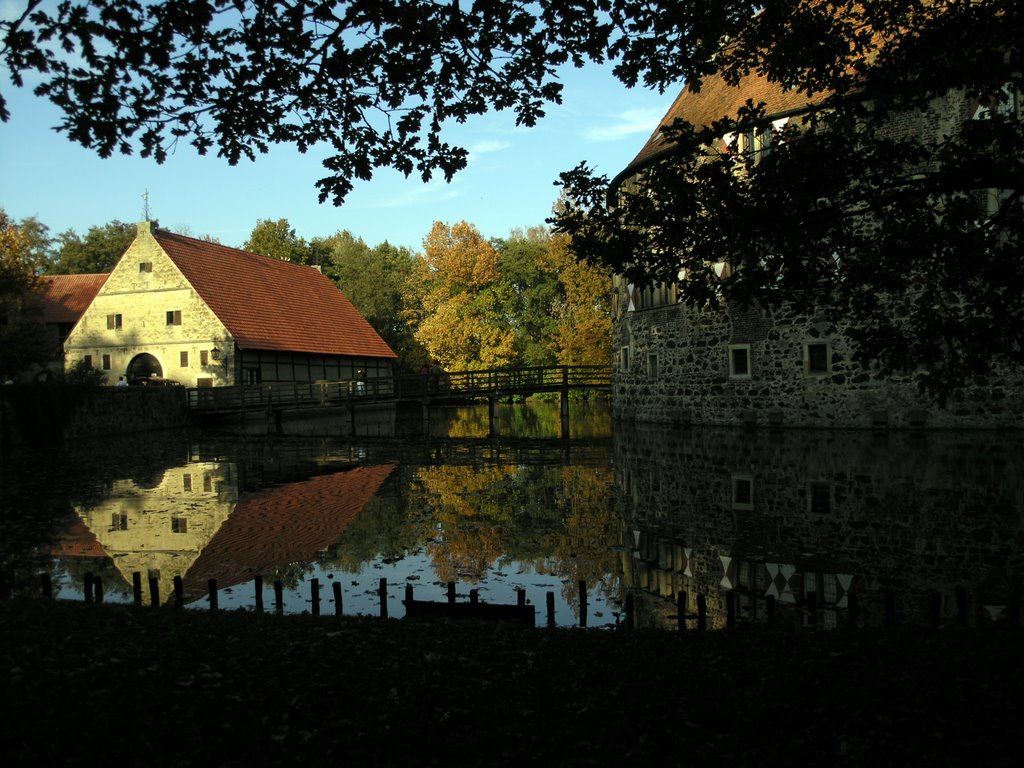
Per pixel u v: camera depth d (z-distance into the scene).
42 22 5.98
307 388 49.62
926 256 7.18
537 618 8.50
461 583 10.07
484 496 16.86
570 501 15.74
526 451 25.83
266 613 8.12
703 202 6.62
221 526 14.17
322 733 4.67
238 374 43.94
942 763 4.16
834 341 24.16
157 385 41.03
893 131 21.44
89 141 6.68
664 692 5.32
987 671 5.45
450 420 45.66
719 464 18.62
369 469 22.16
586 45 7.05
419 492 17.69
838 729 4.66
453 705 5.10
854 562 10.03
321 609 9.13
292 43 6.76
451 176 8.07
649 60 7.13
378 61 7.00
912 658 5.82
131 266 45.34
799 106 22.33
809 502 13.70
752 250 6.73
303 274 58.94
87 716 4.72
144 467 23.11
